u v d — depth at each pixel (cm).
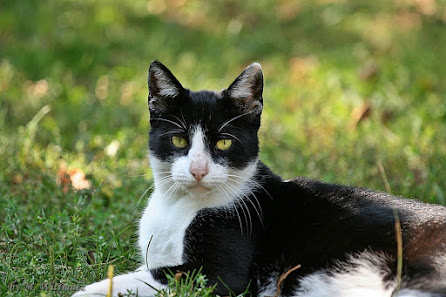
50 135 789
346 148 770
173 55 1127
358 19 1320
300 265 446
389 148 777
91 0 1315
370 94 947
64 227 565
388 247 435
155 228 490
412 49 1153
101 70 1050
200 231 466
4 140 755
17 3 1253
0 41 1122
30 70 1017
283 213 479
